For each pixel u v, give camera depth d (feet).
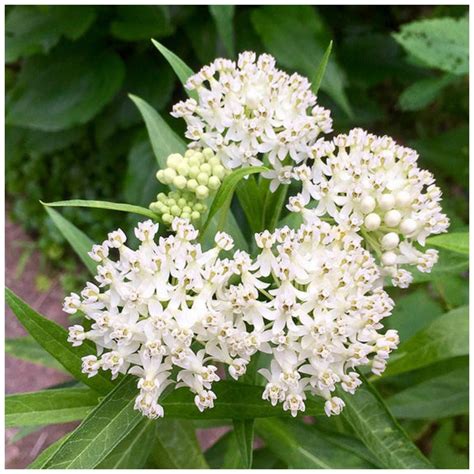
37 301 1.52
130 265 0.55
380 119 1.54
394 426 0.63
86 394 0.67
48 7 1.39
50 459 0.53
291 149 0.65
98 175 1.58
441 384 0.93
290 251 0.57
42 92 1.39
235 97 0.66
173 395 0.61
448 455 1.07
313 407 0.61
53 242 1.57
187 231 0.57
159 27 1.35
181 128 1.39
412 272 0.73
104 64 1.42
